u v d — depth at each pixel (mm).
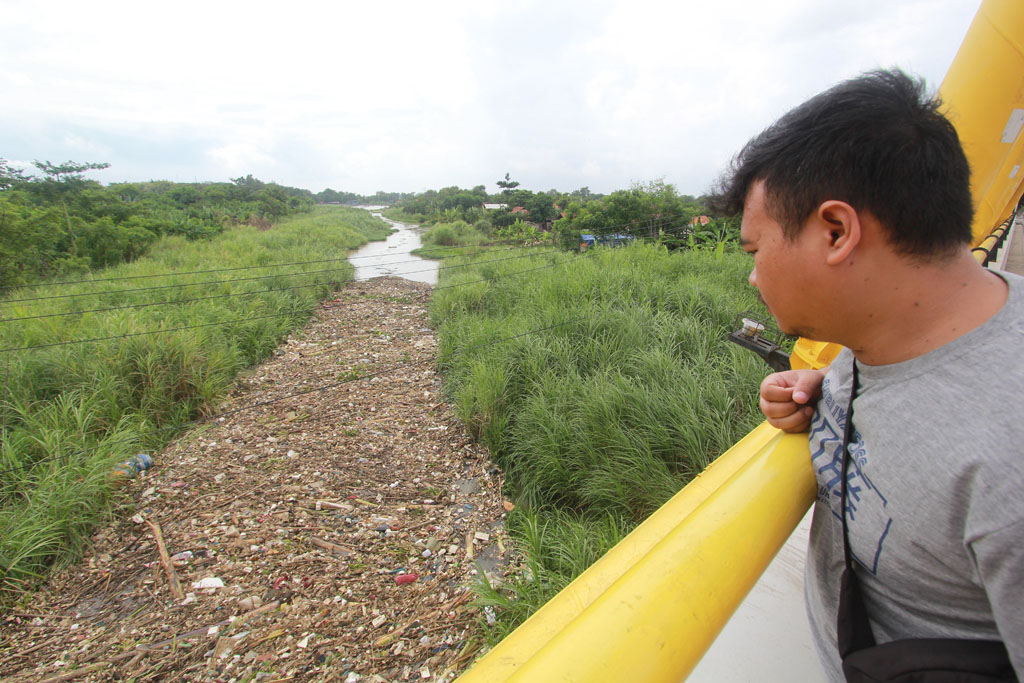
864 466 616
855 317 583
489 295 8500
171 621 2854
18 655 2678
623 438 3705
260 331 7551
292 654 2654
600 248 10680
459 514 3797
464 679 551
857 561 688
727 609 559
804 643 1283
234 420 5137
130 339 5348
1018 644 483
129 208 19391
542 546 3289
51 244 13242
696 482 890
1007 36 1799
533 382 4766
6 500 3654
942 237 518
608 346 5129
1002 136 1956
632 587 545
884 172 511
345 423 5105
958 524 509
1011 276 554
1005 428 459
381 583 3131
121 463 4074
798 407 812
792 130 576
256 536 3461
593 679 458
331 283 11930
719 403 3791
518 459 4223
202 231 21547
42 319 6391
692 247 10633
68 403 4438
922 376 545
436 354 7074
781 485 713
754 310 5582
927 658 583
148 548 3373
